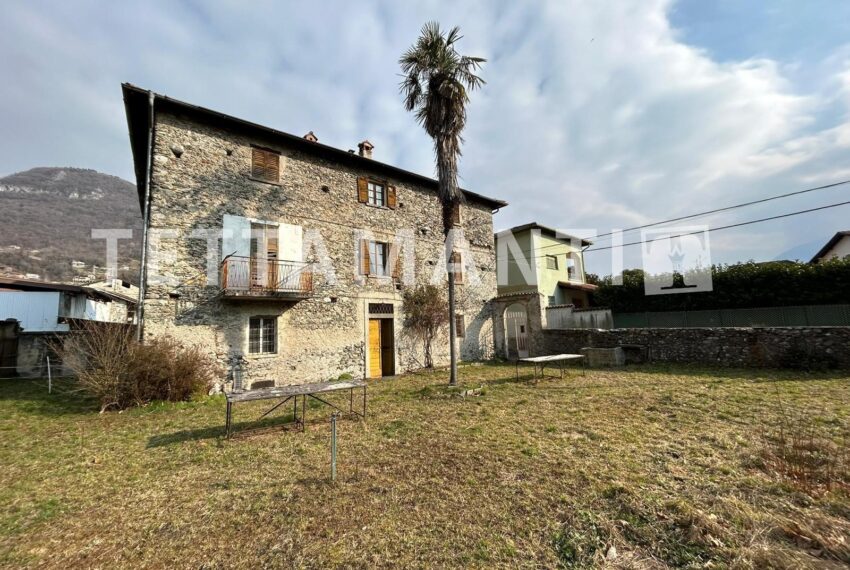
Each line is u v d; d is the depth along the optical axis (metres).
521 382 9.41
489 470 3.93
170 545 2.86
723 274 14.56
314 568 2.51
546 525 2.89
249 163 10.25
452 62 9.46
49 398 8.18
